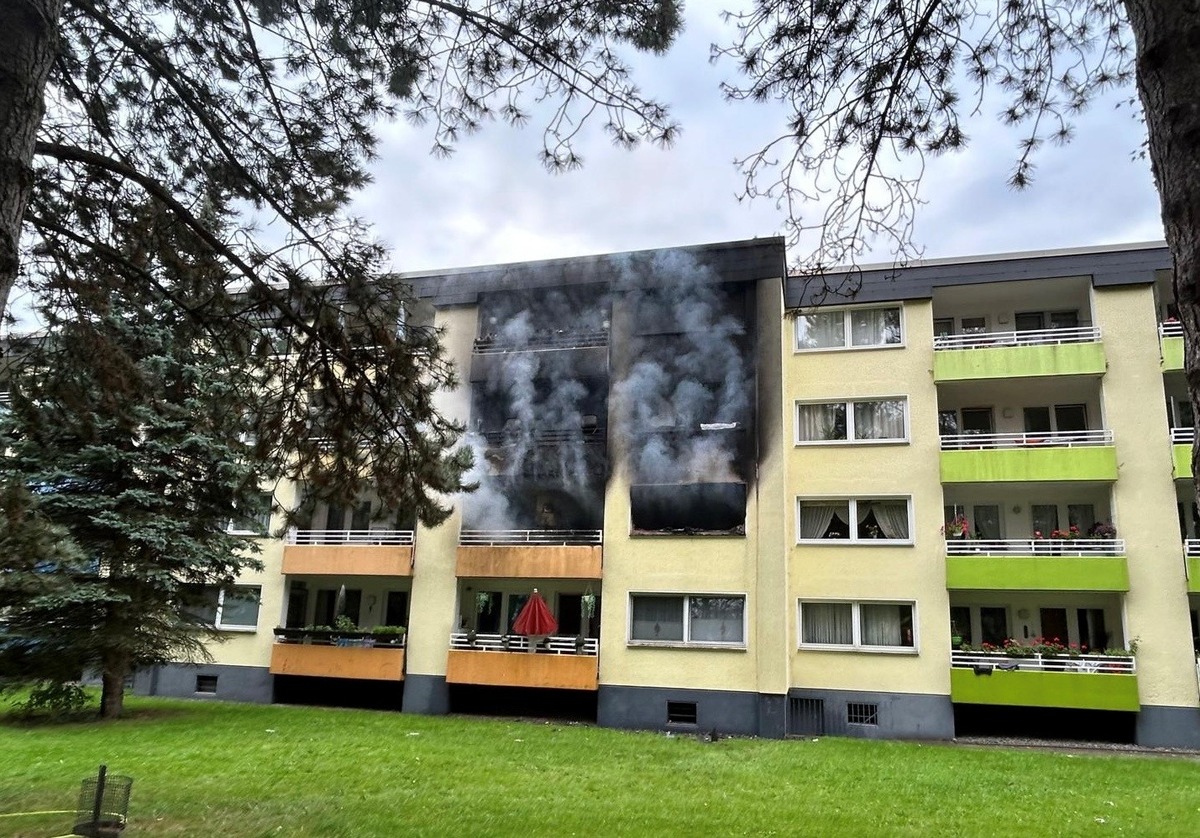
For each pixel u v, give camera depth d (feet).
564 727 56.39
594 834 27.73
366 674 63.62
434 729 52.34
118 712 54.03
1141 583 55.93
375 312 21.47
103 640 51.31
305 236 20.92
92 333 21.61
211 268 20.92
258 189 20.98
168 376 24.31
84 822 22.99
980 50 15.81
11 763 38.22
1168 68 9.43
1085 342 61.26
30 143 13.37
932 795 35.37
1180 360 57.93
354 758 40.91
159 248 21.15
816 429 64.49
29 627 52.13
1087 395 64.08
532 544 64.44
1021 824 30.30
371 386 21.88
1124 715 56.13
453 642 62.90
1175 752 51.06
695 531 59.98
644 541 60.70
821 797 34.45
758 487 59.47
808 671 59.77
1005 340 66.64
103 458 52.85
